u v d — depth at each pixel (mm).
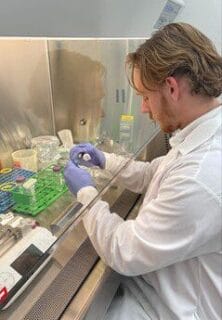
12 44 1442
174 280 1007
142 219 970
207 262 954
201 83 935
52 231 1010
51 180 1284
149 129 1775
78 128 1804
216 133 949
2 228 1002
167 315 1026
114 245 990
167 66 917
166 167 1034
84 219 1089
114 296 1156
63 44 1689
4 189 1202
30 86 1590
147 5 2486
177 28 971
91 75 1813
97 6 2395
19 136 1555
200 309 987
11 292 841
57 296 945
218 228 874
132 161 1551
